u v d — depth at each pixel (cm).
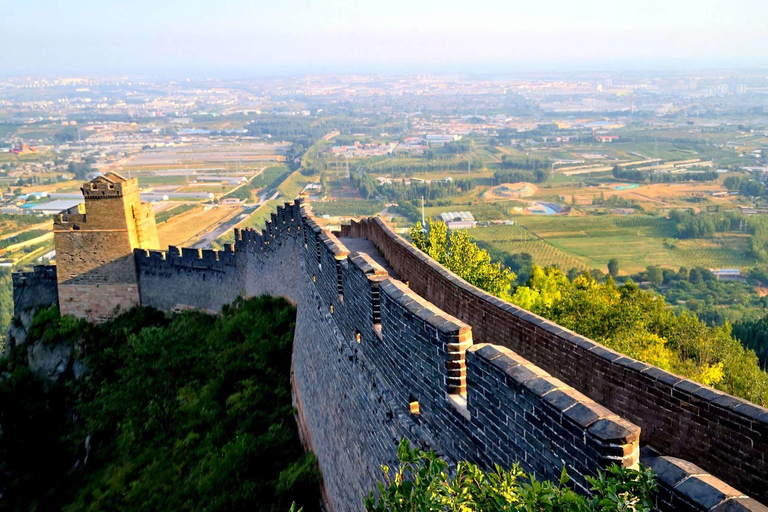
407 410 971
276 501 1680
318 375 1759
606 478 524
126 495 2516
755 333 4647
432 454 714
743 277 11656
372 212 18275
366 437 1188
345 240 2861
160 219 15988
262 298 3534
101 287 4403
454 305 1566
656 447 920
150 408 3016
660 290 10881
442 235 3684
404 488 700
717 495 444
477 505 625
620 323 2573
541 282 4206
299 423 2152
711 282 11019
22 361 4312
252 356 3041
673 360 2703
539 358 1191
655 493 482
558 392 600
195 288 4231
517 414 651
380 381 1107
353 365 1304
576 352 1092
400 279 2070
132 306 4428
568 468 578
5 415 3822
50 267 4556
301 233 2369
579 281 3797
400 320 973
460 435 779
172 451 2631
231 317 3638
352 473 1295
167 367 3259
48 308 4531
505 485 602
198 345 3438
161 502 2352
